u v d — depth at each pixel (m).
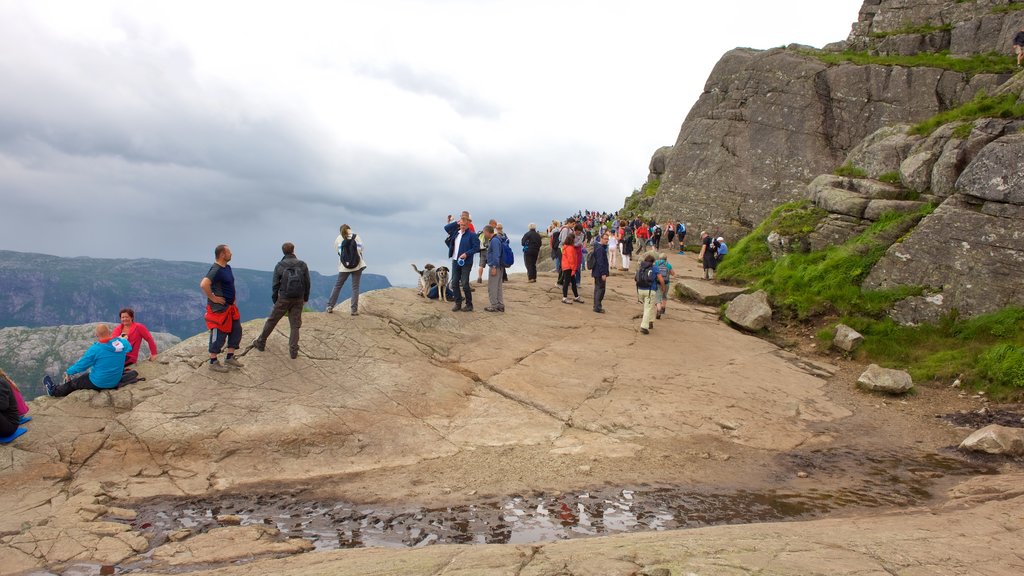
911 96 28.59
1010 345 11.34
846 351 13.43
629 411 9.49
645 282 14.07
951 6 30.64
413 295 14.21
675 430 8.89
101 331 8.34
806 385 11.53
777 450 8.41
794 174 30.61
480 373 10.73
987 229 13.20
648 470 7.50
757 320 15.09
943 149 15.58
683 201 33.97
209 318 8.88
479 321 13.29
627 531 5.75
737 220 31.61
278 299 9.51
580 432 8.76
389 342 11.21
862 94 29.88
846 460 8.09
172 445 7.55
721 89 35.22
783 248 18.16
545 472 7.37
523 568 4.11
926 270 13.86
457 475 7.27
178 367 9.03
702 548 4.40
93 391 8.20
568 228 17.91
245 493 6.78
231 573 4.55
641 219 36.59
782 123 31.77
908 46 30.64
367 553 4.88
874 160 19.05
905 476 7.48
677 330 14.66
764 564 3.98
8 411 7.18
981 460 8.07
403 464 7.64
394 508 6.35
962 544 4.55
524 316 14.30
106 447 7.41
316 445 7.95
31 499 6.43
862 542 4.58
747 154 32.53
